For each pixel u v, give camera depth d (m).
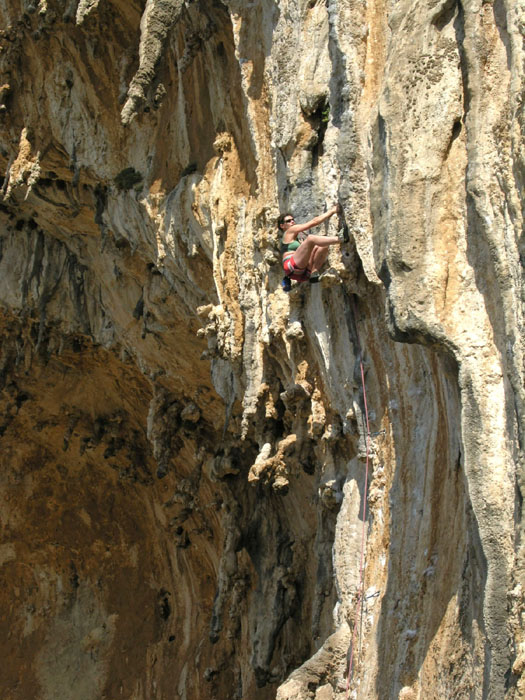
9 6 18.91
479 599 8.90
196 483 21.17
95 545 26.25
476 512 8.51
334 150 12.12
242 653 19.58
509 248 8.62
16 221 22.08
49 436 25.78
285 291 12.40
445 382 10.26
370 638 10.80
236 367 15.02
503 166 8.77
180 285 17.16
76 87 18.41
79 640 25.75
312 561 17.27
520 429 8.12
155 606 25.05
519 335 8.34
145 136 17.56
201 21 15.52
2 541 26.48
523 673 7.71
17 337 23.06
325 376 12.67
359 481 11.93
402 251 9.41
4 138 20.00
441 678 9.33
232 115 15.27
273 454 14.53
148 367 20.42
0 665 25.94
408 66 9.84
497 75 9.07
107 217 18.73
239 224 14.73
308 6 12.91
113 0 17.05
